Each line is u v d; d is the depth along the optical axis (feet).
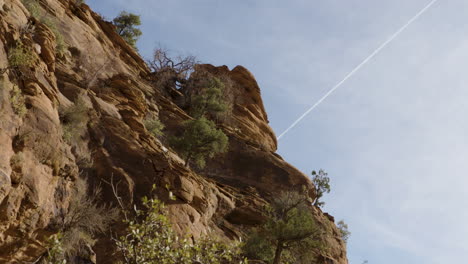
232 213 88.12
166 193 63.93
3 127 41.24
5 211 39.14
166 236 29.01
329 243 99.96
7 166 39.93
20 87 47.96
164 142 95.50
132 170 63.57
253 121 139.54
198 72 137.90
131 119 76.64
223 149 95.96
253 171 111.55
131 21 152.15
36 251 43.42
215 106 123.54
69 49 87.20
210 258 30.22
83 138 60.03
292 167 116.06
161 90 123.24
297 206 94.22
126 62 119.34
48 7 90.99
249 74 156.97
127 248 28.71
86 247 48.32
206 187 77.97
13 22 52.47
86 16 108.68
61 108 57.36
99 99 73.92
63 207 47.57
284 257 75.46
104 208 51.88
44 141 46.11
